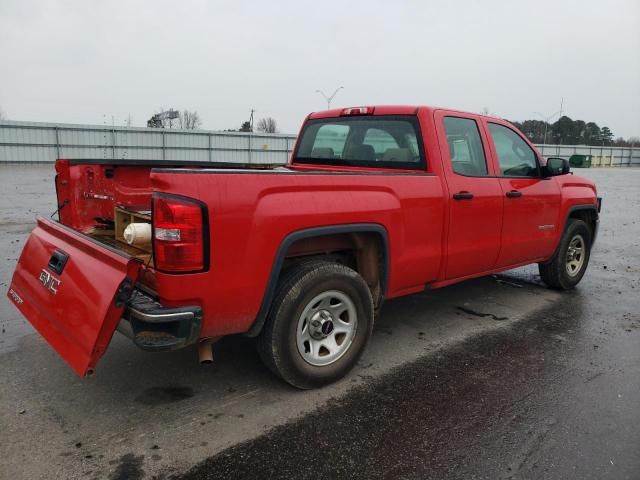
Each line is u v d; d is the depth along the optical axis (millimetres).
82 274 2969
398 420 3129
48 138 34688
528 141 5258
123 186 4473
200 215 2703
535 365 3963
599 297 5875
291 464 2686
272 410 3215
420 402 3355
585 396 3471
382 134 4500
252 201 2910
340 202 3352
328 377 3506
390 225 3701
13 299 3693
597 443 2912
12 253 7262
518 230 4992
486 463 2719
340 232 3361
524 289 6164
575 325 4895
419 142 4195
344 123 4875
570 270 6105
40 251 3557
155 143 38500
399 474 2623
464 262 4457
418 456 2771
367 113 4641
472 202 4371
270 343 3217
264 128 76375
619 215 14273
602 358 4117
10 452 2725
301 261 3432
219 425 3033
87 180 4246
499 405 3332
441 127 4254
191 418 3102
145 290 3002
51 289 3205
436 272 4238
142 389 3447
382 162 4492
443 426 3070
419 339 4477
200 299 2787
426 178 4008
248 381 3592
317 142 5191
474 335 4594
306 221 3154
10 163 33750
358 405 3301
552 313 5246
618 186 27547
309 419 3121
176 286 2701
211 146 40688
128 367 3768
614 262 7879
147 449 2783
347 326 3588
